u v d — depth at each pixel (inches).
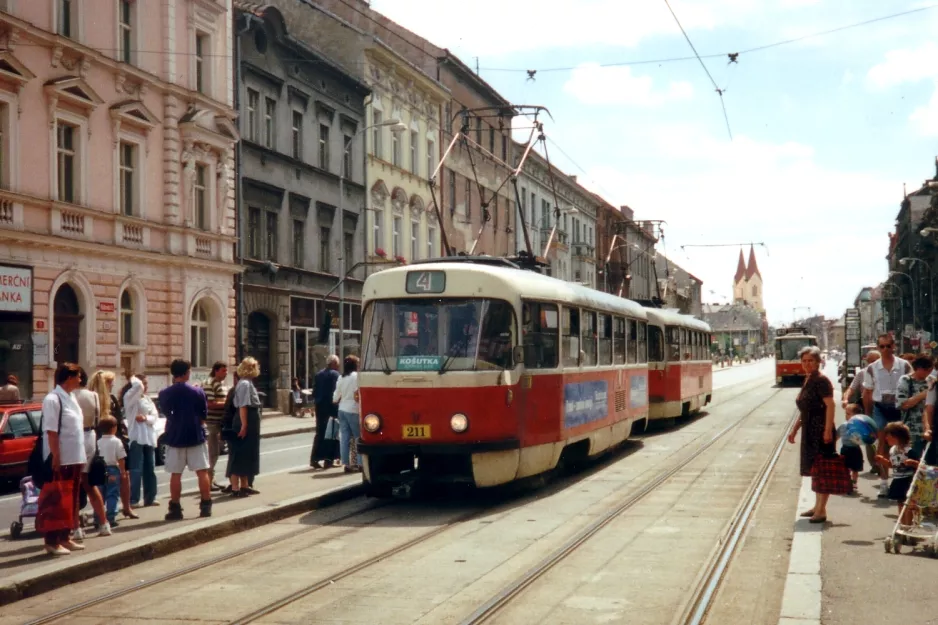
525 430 558.9
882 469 516.4
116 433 506.0
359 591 343.0
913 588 322.3
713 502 546.3
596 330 720.3
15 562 375.9
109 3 1092.5
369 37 1710.1
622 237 3521.2
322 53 1694.1
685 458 780.6
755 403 1660.9
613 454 814.5
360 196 1708.9
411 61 2042.3
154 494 532.4
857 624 281.4
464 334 537.3
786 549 416.5
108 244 1075.3
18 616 316.2
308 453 909.8
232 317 1315.2
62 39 1003.9
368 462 546.9
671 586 346.6
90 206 1055.6
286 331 1467.8
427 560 396.2
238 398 554.6
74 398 405.1
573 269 2913.4
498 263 611.8
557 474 657.0
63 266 1015.6
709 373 1378.0
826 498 441.4
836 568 351.6
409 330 544.4
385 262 1542.8
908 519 388.5
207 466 481.1
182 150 1218.0
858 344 2278.5
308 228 1535.4
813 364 448.5
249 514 484.1
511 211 2436.0
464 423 526.3
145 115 1147.3
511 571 372.8
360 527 481.1
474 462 526.0
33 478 390.9
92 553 387.5
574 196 2952.8
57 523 385.1
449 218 2079.2
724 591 342.3
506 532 459.5
